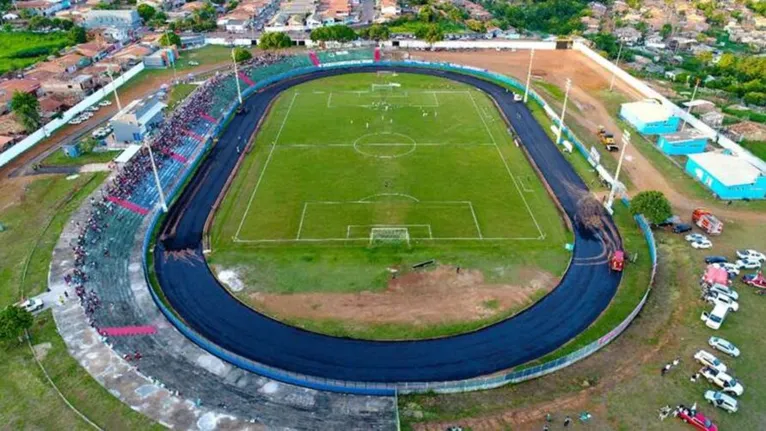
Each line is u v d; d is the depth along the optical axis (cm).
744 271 8194
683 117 13612
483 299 7694
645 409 5897
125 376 6281
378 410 5928
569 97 15362
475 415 5834
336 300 7675
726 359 6581
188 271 8325
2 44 19912
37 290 7675
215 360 6600
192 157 11906
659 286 7919
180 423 5712
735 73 17475
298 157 11919
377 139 12775
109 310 7356
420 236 9106
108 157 11538
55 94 15112
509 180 10925
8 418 5762
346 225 9412
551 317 7381
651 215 8962
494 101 15238
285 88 16400
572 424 5700
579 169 11419
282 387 6234
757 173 10425
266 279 8112
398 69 18100
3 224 9219
